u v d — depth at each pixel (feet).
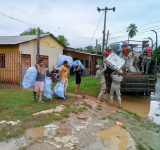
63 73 23.20
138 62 32.22
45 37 46.68
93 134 13.24
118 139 12.91
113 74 22.97
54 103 20.02
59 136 12.17
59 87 22.29
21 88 30.86
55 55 51.75
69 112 17.51
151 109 22.22
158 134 14.62
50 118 15.08
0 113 15.51
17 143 10.88
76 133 12.94
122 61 22.02
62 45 54.70
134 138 13.39
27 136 11.85
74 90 30.94
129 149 11.57
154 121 18.01
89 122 15.46
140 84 24.93
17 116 14.87
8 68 37.70
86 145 11.43
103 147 11.48
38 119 14.69
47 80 20.56
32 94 24.49
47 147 10.59
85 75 62.08
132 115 19.11
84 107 19.47
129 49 26.66
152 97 29.30
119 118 17.56
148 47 28.22
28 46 39.99
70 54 59.88
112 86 22.26
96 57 82.94
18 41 37.58
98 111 19.10
